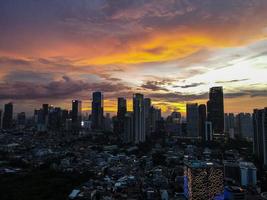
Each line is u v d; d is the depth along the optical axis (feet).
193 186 655.35
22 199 635.25
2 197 642.22
